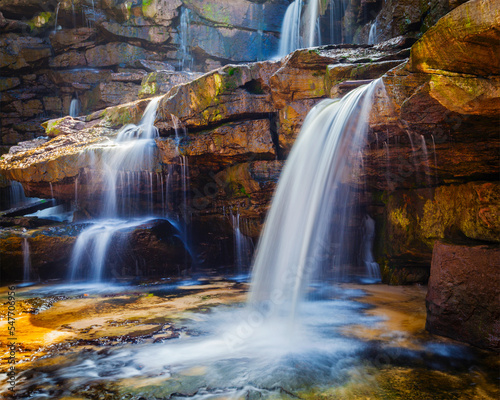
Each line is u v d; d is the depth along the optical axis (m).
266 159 7.37
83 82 15.91
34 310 6.00
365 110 4.57
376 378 3.38
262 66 6.91
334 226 7.42
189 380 3.42
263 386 3.28
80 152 8.91
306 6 14.20
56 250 8.77
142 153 8.48
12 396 3.20
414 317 5.10
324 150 5.37
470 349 3.92
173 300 6.49
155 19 15.41
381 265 7.34
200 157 7.70
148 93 13.49
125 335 4.68
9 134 16.67
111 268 8.95
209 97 7.24
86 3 15.26
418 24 7.47
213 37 16.19
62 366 3.78
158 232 9.05
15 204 12.82
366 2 9.48
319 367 3.62
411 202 6.08
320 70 6.21
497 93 3.02
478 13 2.61
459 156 4.56
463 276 4.05
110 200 9.78
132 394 3.21
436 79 3.22
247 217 8.16
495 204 4.26
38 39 16.50
